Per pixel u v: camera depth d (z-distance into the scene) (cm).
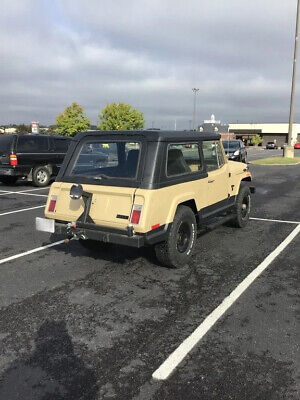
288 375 294
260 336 349
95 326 371
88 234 482
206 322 375
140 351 328
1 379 293
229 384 284
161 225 474
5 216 859
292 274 500
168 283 474
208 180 584
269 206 984
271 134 10275
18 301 426
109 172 488
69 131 5275
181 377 293
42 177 1375
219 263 545
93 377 295
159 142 467
